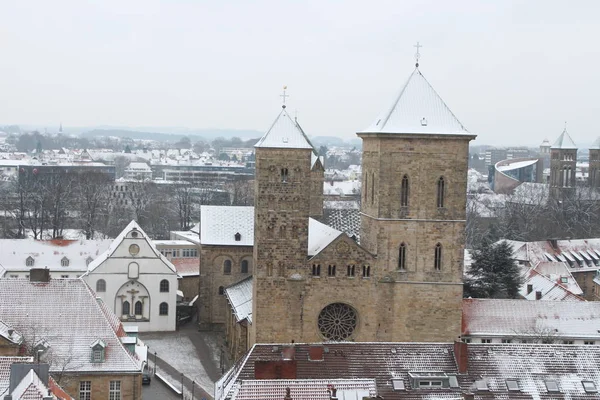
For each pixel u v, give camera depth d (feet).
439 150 445.37
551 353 326.44
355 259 449.48
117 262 584.81
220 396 339.16
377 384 315.99
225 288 593.42
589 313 501.15
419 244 449.48
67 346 367.25
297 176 445.37
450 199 448.65
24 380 257.75
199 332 594.65
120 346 371.56
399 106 449.89
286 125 450.71
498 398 306.96
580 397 310.24
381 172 444.55
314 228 527.81
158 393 437.17
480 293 586.45
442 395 305.12
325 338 451.94
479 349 327.67
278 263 448.24
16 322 374.22
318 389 289.94
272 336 451.12
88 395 362.74
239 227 607.78
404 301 451.12
